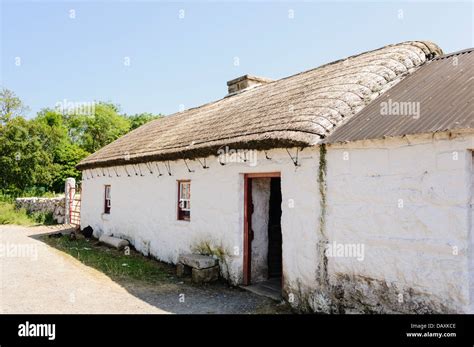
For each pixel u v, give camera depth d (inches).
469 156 171.6
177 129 448.8
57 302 251.4
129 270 356.5
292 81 380.2
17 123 1147.3
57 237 561.6
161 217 403.9
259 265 309.0
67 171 1309.1
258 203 310.0
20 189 1092.5
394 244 194.2
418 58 289.7
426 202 182.5
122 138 635.5
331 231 224.2
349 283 214.5
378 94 260.8
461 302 167.9
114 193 518.9
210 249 327.9
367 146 207.9
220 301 261.1
